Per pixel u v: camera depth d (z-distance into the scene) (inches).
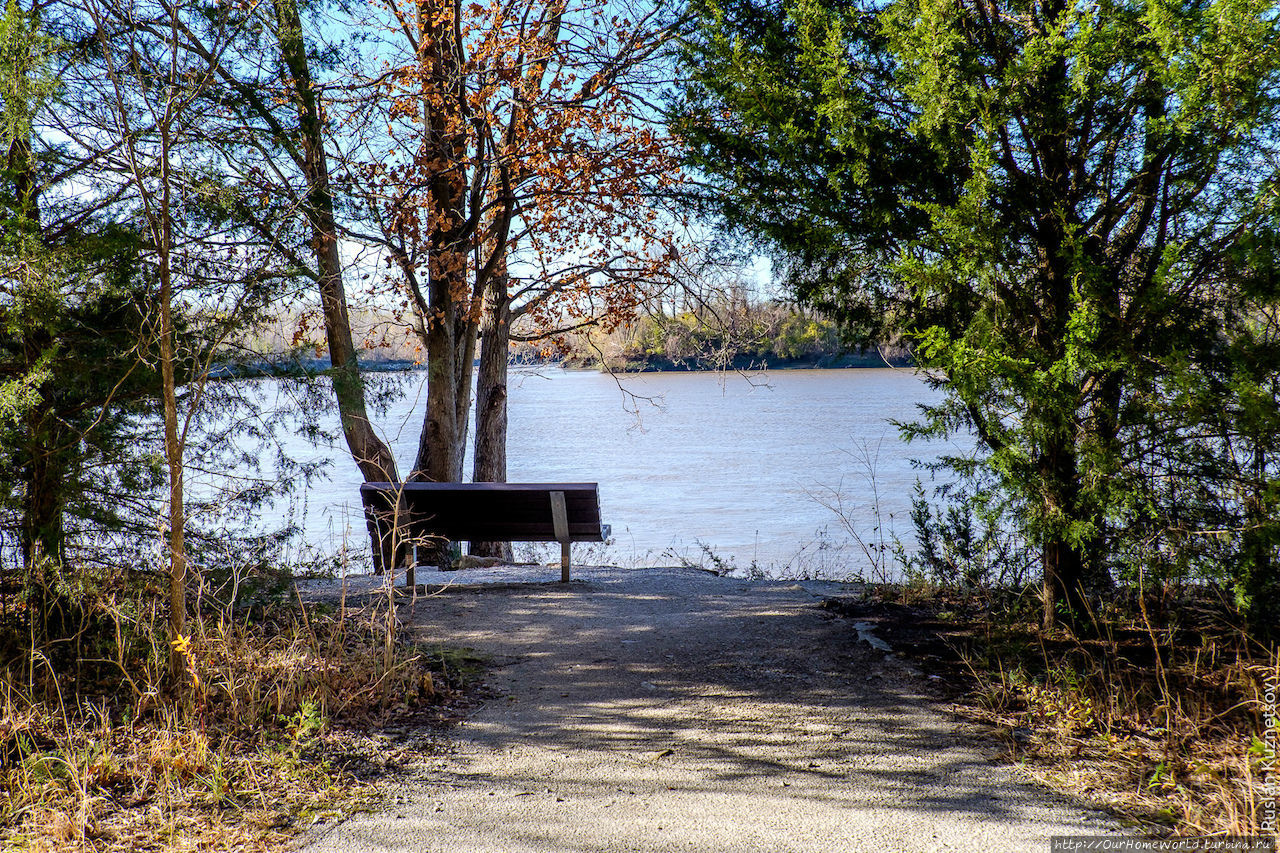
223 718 160.6
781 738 161.3
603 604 272.7
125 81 199.9
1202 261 179.8
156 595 213.5
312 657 187.5
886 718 170.7
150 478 214.4
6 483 183.9
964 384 181.5
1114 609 221.1
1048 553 211.0
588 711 177.5
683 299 484.7
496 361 513.7
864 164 205.3
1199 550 177.8
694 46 246.7
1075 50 177.6
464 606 267.6
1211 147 171.6
